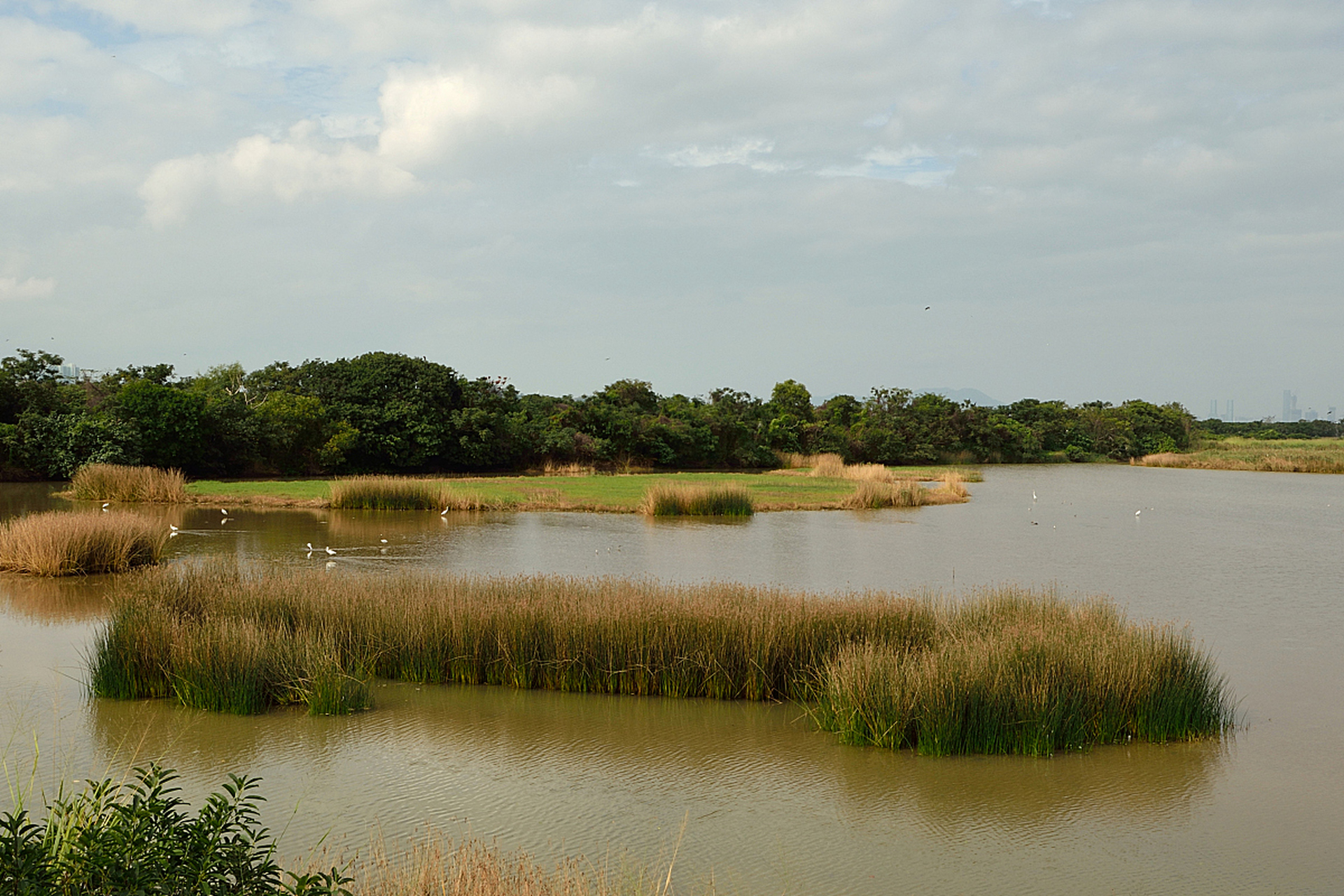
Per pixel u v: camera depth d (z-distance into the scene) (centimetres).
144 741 1067
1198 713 1141
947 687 1086
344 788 950
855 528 3438
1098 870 802
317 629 1382
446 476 6316
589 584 1616
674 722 1184
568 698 1284
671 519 3656
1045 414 11738
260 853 598
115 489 3803
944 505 4616
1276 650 1591
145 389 5131
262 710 1200
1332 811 927
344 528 3148
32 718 1145
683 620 1320
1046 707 1079
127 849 524
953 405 10969
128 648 1241
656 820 891
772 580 2202
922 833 869
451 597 1458
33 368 5281
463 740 1105
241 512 3619
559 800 931
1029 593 1664
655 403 9006
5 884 496
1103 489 6078
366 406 6375
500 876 702
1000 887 767
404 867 723
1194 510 4494
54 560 2100
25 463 4712
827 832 866
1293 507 4719
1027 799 951
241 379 6725
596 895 709
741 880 770
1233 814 919
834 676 1166
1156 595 2117
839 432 9725
